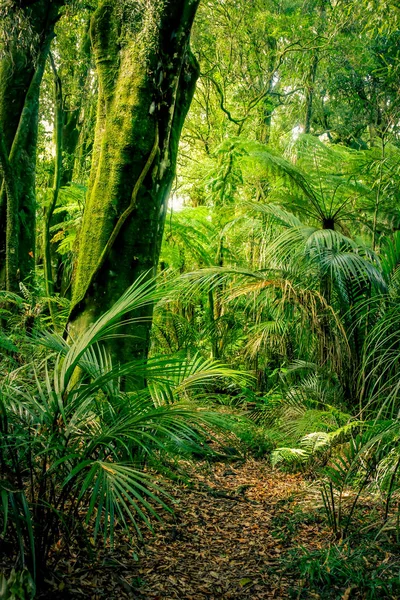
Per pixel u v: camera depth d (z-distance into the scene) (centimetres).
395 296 493
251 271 511
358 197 638
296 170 613
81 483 243
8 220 645
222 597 254
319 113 1303
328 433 425
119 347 402
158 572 267
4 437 221
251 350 630
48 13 652
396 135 839
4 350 448
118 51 425
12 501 197
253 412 587
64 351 275
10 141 673
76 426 245
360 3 562
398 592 250
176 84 433
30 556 226
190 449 240
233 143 692
